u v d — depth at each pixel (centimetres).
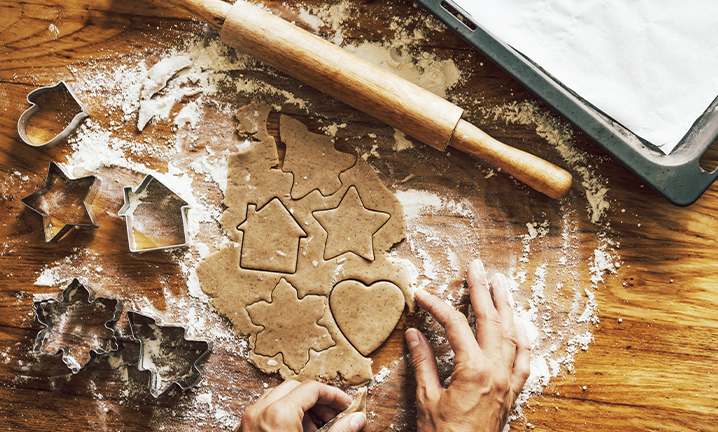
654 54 62
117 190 67
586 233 66
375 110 62
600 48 62
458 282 66
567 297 66
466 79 65
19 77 67
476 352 62
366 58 65
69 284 66
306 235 65
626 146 62
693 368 65
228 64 66
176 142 67
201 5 61
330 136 66
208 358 66
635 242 66
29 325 67
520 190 66
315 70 62
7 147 67
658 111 62
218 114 66
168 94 66
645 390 66
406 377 66
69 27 66
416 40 65
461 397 61
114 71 66
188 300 67
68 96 67
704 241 65
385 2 65
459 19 64
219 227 66
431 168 66
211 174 66
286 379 65
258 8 63
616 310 66
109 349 67
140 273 67
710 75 61
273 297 65
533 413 66
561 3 62
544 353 66
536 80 62
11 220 67
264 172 66
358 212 65
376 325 65
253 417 61
